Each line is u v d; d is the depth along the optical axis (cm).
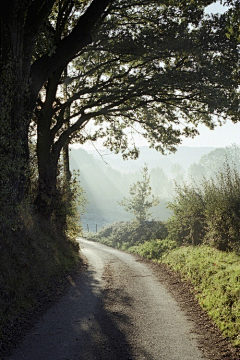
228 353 549
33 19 1011
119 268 1647
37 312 805
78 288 1102
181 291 1036
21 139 945
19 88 930
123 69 1878
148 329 684
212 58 1577
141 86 1680
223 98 1475
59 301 919
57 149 1766
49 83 1647
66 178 1897
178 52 1539
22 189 1104
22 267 945
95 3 1139
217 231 1309
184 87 1494
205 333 654
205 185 1656
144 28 1647
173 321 737
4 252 884
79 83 1931
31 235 1195
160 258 1831
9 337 631
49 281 1080
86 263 1830
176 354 554
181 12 1566
